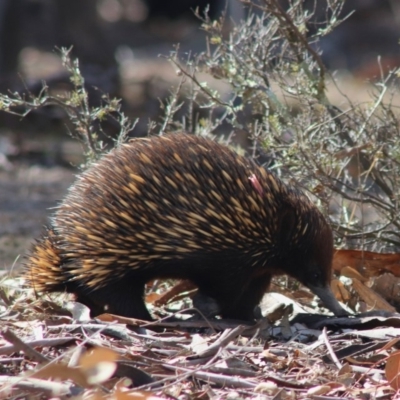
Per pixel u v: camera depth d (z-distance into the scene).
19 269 13.43
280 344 8.80
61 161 26.81
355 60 54.31
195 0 78.75
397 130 11.17
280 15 11.86
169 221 8.96
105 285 9.53
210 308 9.90
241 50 12.04
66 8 40.38
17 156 27.09
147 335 8.77
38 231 17.42
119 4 80.19
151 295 10.95
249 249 9.22
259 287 9.95
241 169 9.14
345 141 11.82
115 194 9.09
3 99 11.55
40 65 45.56
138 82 33.38
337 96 37.94
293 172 11.93
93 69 33.59
